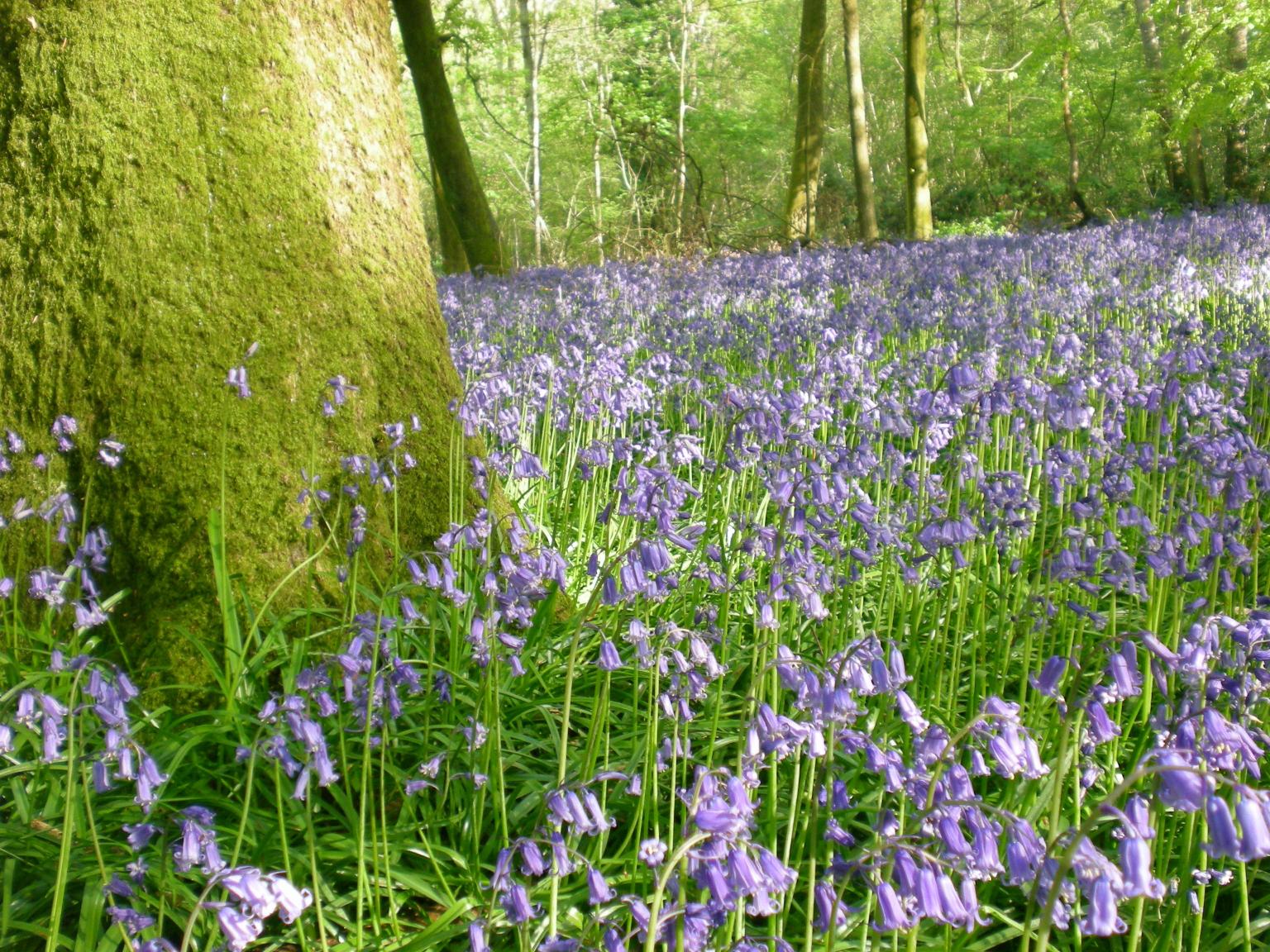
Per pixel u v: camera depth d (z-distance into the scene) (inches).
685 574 180.4
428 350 186.1
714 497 212.1
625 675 157.2
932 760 87.5
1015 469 216.1
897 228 1374.3
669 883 80.6
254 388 161.9
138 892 105.0
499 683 144.3
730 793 79.2
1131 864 63.8
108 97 160.1
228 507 158.1
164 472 156.9
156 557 155.4
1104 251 446.3
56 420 155.9
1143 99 1112.8
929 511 169.5
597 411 235.5
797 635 156.5
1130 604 179.6
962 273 442.6
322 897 113.3
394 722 130.3
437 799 128.3
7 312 160.7
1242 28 960.9
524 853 80.9
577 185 1409.9
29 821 118.0
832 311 335.6
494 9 1248.8
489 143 1430.9
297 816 121.2
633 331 344.8
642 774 119.7
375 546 170.2
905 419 185.9
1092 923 63.2
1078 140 1218.6
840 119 1652.3
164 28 162.7
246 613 150.8
